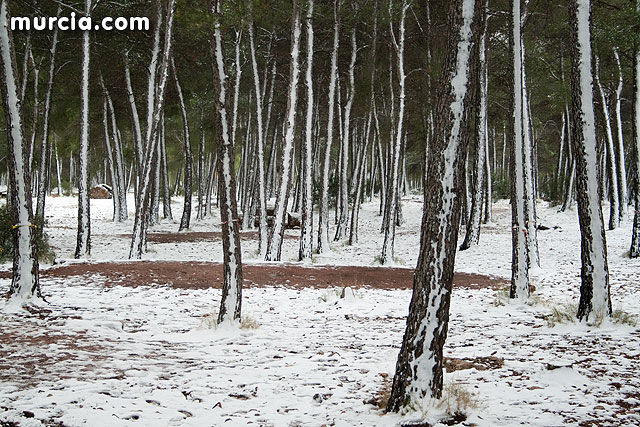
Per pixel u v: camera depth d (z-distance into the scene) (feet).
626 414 15.06
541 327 28.89
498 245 77.82
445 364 21.01
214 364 21.12
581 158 28.17
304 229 67.92
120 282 41.81
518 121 36.52
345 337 27.04
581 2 28.09
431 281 15.30
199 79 98.99
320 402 16.61
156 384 18.06
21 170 30.58
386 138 105.70
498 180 146.92
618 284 43.50
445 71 15.60
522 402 16.25
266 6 33.73
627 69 78.69
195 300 36.86
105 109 105.29
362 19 81.71
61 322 27.43
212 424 14.74
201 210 122.01
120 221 110.01
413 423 14.12
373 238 96.58
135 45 80.84
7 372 18.60
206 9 28.07
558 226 90.79
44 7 73.15
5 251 52.19
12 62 29.76
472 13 15.40
